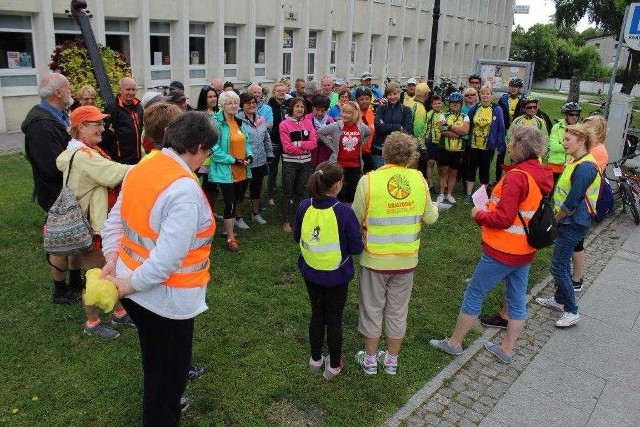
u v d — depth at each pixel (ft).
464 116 27.43
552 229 12.45
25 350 13.10
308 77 79.92
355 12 85.51
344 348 14.12
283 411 11.58
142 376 12.35
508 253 12.75
